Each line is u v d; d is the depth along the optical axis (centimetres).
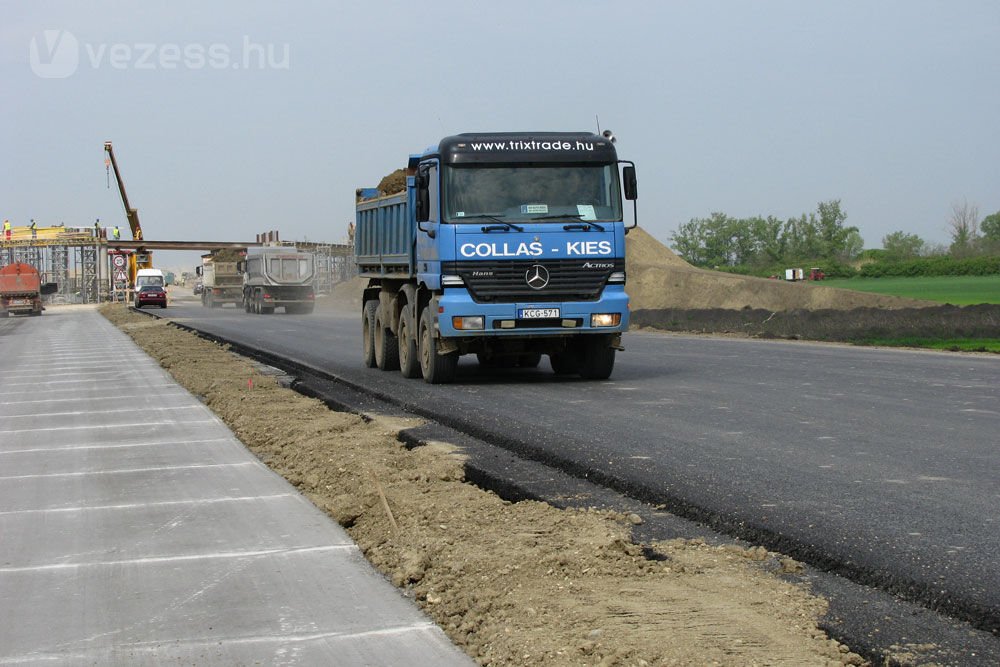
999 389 1396
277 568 637
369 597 572
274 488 893
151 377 2055
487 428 1114
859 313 3008
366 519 763
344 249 8456
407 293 1744
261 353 2556
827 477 805
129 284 10481
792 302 4156
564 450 955
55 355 2934
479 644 488
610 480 823
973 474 809
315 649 492
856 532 630
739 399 1332
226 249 8188
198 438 1209
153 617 550
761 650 450
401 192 1773
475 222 1526
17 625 544
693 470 843
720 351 2283
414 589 585
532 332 1544
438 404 1354
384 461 949
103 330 4497
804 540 614
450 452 991
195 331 3847
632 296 4888
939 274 6994
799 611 502
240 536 721
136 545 707
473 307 1524
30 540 732
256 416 1334
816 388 1448
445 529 695
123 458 1080
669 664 437
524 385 1584
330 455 1004
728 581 552
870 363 1853
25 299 7306
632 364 1944
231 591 592
